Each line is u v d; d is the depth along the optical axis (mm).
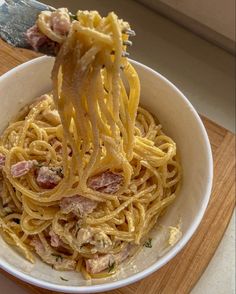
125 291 263
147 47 370
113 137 224
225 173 294
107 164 242
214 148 299
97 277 248
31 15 211
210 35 373
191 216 252
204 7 350
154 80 268
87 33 189
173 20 380
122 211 258
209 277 303
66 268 250
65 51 191
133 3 380
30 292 266
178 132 275
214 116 354
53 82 200
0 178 263
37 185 253
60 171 250
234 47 371
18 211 261
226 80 368
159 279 266
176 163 272
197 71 368
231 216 286
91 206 246
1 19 209
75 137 233
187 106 263
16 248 254
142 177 263
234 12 342
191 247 273
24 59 304
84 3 373
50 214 251
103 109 215
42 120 272
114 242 253
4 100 266
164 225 264
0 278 278
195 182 260
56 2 368
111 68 198
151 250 255
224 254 310
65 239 249
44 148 261
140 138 264
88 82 201
